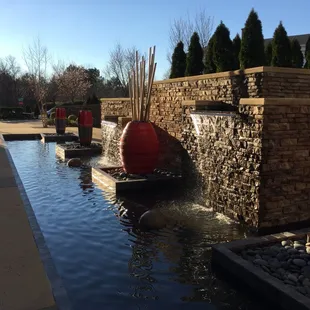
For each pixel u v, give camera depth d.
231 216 6.13
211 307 3.56
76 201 7.22
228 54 7.69
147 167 8.58
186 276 4.17
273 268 3.93
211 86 7.42
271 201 5.51
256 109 5.42
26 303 3.04
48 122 26.33
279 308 3.41
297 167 5.64
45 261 3.85
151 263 4.50
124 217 6.25
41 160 12.39
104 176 8.41
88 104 30.16
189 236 5.39
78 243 5.12
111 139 12.28
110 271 4.28
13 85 48.91
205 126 6.80
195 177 7.30
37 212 6.52
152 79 8.52
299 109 5.53
